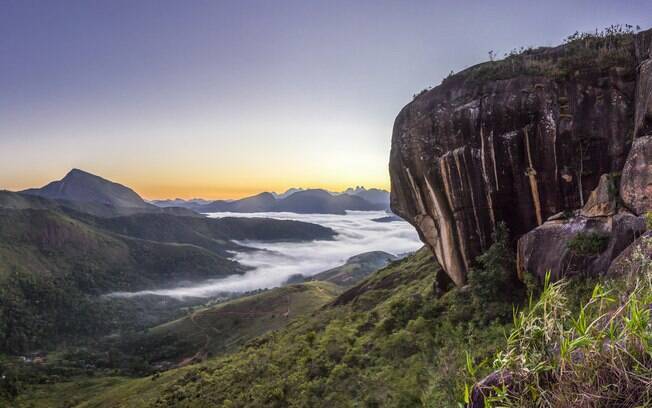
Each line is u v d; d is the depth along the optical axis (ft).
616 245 33.19
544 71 48.08
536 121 47.24
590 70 45.88
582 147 45.01
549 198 46.78
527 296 42.50
